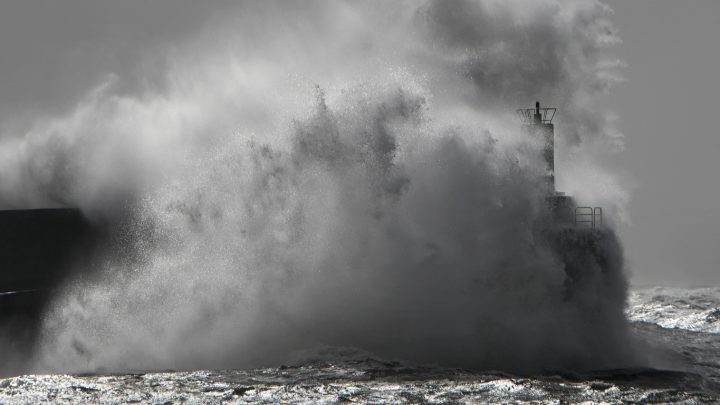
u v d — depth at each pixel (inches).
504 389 1530.5
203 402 1439.5
